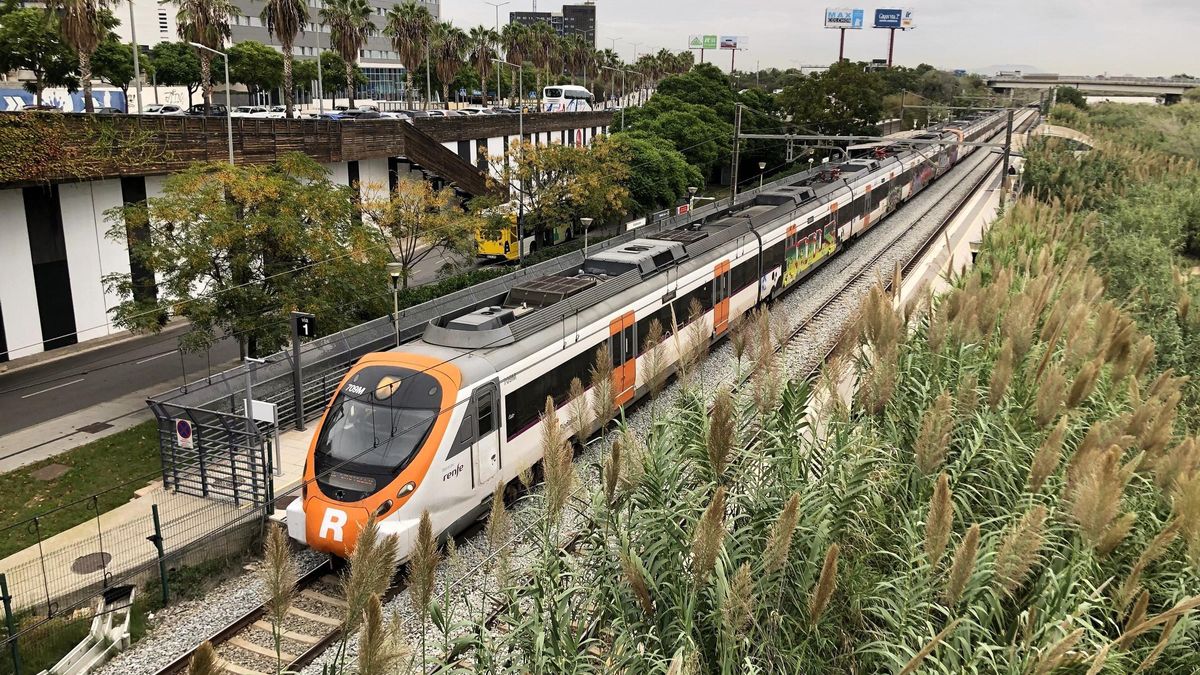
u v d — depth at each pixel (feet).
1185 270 63.46
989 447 23.27
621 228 120.98
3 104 144.66
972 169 186.50
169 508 39.42
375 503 31.22
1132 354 29.94
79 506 40.24
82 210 68.44
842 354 25.07
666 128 146.10
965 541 14.80
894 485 22.17
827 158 171.94
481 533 35.81
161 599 31.94
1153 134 165.17
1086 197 89.56
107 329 71.92
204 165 56.24
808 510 19.85
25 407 55.47
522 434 38.29
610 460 20.68
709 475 22.41
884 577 19.42
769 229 70.49
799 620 18.33
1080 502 16.87
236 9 107.04
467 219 81.66
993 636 17.67
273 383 47.39
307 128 89.04
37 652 27.91
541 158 97.19
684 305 55.11
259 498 38.52
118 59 138.31
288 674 17.49
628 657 17.62
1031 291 33.58
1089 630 17.51
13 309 64.39
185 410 40.09
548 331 40.93
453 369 34.71
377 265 56.95
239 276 52.08
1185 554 19.19
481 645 19.21
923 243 95.71
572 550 28.35
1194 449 20.21
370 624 14.08
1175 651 18.62
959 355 28.02
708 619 17.93
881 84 162.81
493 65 240.12
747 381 28.09
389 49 269.64
